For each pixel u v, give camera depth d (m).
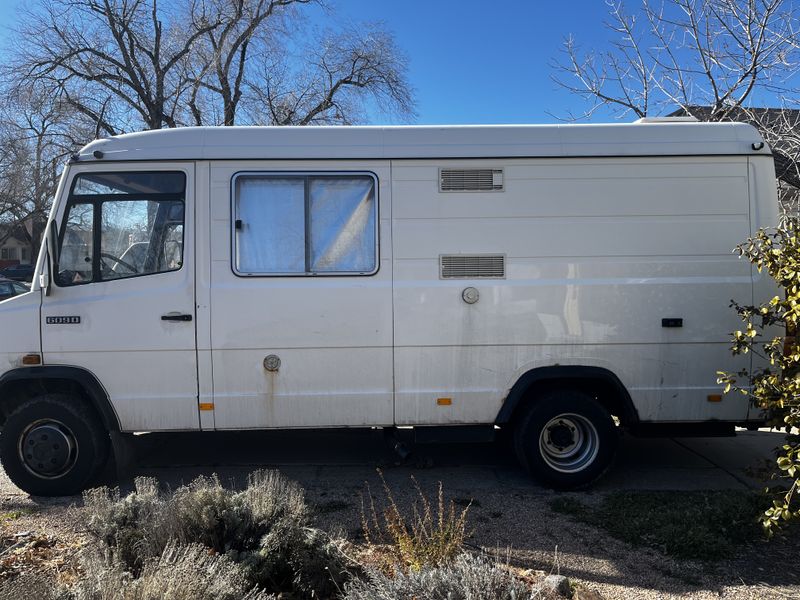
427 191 4.85
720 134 4.97
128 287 4.71
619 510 4.45
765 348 4.06
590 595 3.16
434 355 4.84
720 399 4.90
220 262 4.75
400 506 4.58
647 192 4.91
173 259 4.75
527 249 4.87
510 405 4.86
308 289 4.77
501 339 4.85
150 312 4.70
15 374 4.65
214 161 4.78
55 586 2.79
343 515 4.38
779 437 6.64
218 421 4.75
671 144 4.93
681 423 4.96
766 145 4.96
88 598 2.54
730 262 4.92
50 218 4.71
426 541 3.39
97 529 3.24
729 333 4.90
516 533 4.12
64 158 19.77
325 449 6.05
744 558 3.77
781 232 3.97
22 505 4.60
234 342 4.73
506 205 4.87
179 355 4.71
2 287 17.05
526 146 4.88
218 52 18.80
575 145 4.89
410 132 4.89
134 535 3.19
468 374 4.85
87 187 4.79
